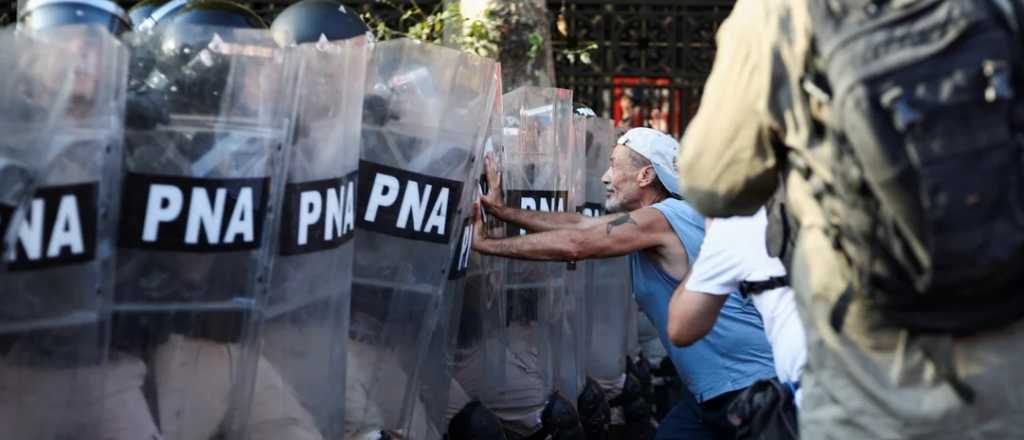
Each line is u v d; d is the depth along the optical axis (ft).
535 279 14.10
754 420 9.89
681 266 13.60
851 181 6.74
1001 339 6.97
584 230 13.29
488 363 13.65
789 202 7.56
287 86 8.93
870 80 6.58
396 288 10.89
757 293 10.14
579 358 15.78
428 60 10.98
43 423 7.72
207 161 8.53
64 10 9.37
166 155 8.41
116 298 8.40
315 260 9.41
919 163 6.44
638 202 14.62
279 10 31.22
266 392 9.28
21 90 7.41
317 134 9.32
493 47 18.04
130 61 8.57
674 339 10.77
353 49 9.59
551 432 14.07
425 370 11.39
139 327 8.46
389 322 10.89
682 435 14.37
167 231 8.45
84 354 7.82
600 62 32.73
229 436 8.82
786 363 9.92
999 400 6.98
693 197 7.88
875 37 6.67
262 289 8.89
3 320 7.48
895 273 6.82
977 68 6.53
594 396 15.94
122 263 8.38
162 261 8.46
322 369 9.59
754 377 13.04
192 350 8.63
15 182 7.33
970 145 6.47
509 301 13.88
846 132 6.69
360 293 10.78
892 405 7.14
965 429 7.04
